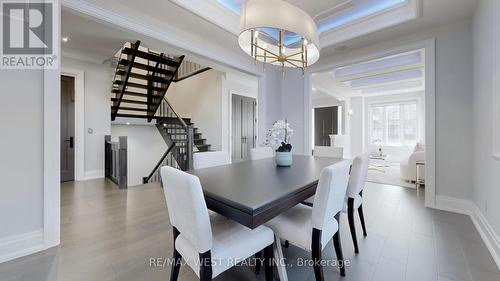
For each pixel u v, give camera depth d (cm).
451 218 273
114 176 446
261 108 461
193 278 162
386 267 177
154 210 296
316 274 144
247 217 113
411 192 391
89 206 310
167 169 131
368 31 321
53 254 190
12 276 161
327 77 579
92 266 175
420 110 766
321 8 298
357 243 210
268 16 183
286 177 180
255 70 443
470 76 285
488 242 208
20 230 187
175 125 638
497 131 198
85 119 465
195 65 628
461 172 293
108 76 494
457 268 174
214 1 291
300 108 469
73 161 459
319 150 348
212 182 163
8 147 182
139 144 686
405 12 288
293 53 259
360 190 216
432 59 311
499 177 189
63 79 444
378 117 857
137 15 270
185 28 316
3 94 181
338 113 921
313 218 141
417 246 208
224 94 626
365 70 536
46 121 198
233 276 169
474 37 271
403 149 792
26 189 190
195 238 114
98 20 244
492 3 206
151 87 568
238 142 670
